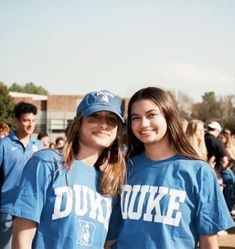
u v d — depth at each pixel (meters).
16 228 2.74
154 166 2.96
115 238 3.00
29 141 5.93
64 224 2.71
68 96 52.28
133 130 3.04
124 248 2.86
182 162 2.91
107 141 2.94
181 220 2.79
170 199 2.82
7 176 5.68
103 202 2.89
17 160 5.70
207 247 2.84
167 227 2.79
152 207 2.85
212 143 8.34
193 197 2.84
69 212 2.72
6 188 5.63
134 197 2.92
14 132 5.91
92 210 2.81
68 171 2.79
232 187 8.53
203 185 2.84
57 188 2.73
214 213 2.83
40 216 2.74
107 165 3.00
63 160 2.81
